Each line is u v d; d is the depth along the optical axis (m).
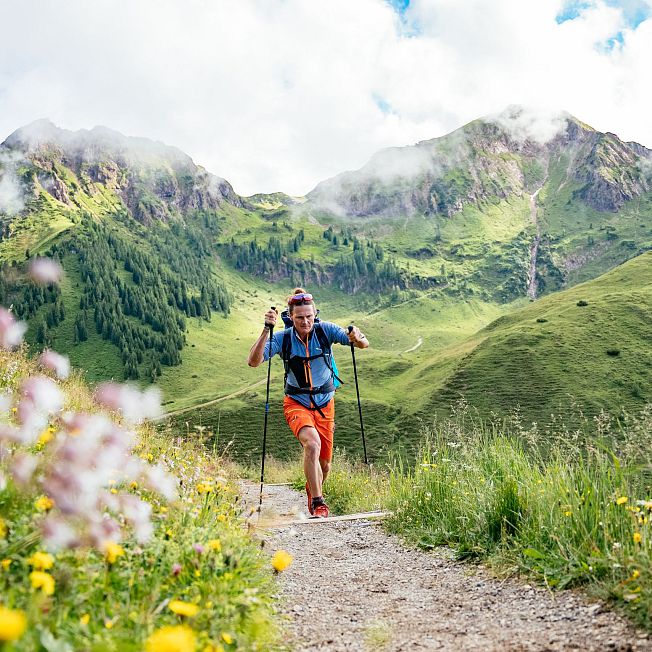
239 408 116.44
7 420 3.59
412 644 3.50
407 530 6.87
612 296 132.50
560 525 4.92
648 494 4.77
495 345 117.25
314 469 7.67
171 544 3.75
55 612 2.55
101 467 2.88
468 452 7.29
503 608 4.05
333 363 7.93
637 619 3.38
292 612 4.17
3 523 2.81
